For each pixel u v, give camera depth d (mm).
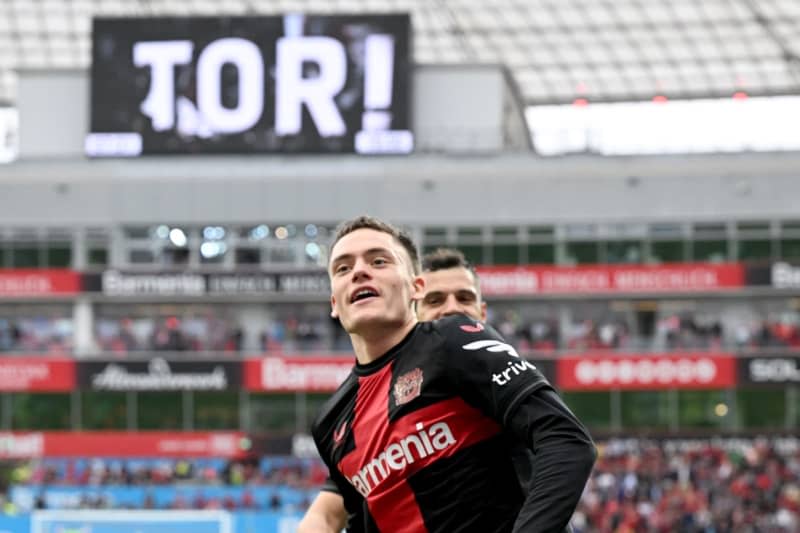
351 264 8555
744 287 69375
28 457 69812
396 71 72438
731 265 69625
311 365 70125
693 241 71000
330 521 10375
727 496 63750
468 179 72062
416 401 8258
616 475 65812
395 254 8555
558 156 71688
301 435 69688
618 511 62938
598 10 85375
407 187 72375
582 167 71438
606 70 93750
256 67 72938
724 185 70875
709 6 84500
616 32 88000
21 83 75938
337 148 72500
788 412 68562
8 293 71062
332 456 8664
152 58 73438
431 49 91562
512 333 70312
